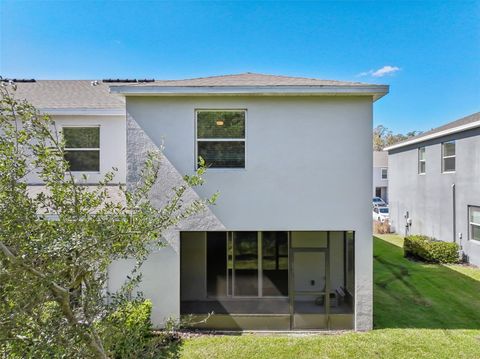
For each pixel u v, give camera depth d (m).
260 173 8.30
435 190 17.91
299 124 8.31
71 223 3.21
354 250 8.26
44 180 3.45
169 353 6.69
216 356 6.80
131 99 8.36
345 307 9.03
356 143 8.28
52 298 2.99
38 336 2.78
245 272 10.54
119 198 8.43
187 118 8.38
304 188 8.29
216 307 9.54
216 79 9.70
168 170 8.32
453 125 17.59
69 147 9.88
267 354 6.89
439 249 14.93
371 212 8.21
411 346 7.16
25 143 3.31
